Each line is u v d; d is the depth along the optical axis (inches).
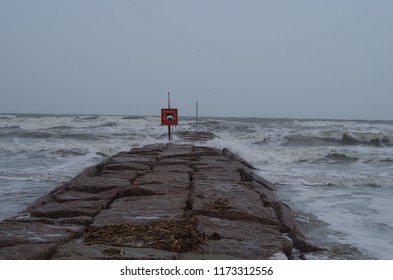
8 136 1019.9
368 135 1003.3
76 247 180.7
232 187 316.2
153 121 1487.5
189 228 203.5
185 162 456.4
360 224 282.8
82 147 756.0
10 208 334.0
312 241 237.3
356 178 475.2
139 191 296.5
